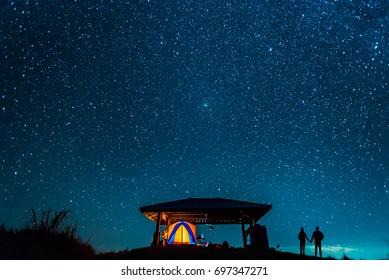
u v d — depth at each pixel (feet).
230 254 31.50
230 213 53.47
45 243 25.54
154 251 34.45
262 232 45.62
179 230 54.44
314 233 39.99
